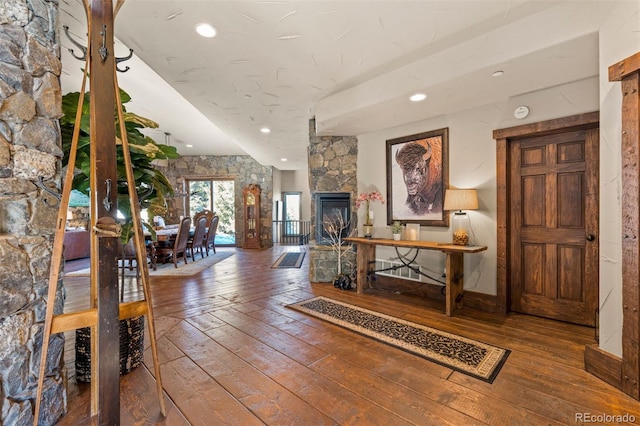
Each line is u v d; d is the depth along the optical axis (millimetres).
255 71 2918
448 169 3518
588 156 2725
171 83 3195
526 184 3086
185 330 2701
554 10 2010
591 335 2566
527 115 2902
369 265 4195
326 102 3654
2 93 1291
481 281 3287
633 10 1676
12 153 1335
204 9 2008
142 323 2113
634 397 1692
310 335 2584
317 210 4703
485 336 2562
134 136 1907
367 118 3621
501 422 1521
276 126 4863
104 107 1190
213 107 3963
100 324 1198
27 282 1382
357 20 2129
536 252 3037
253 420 1545
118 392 1230
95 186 1175
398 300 3615
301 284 4441
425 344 2408
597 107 2516
